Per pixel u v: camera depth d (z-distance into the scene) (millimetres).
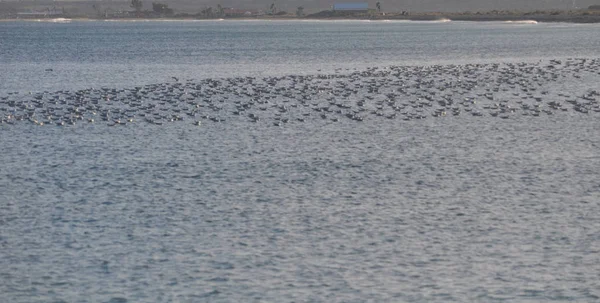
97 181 39500
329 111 59281
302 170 41500
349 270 27047
